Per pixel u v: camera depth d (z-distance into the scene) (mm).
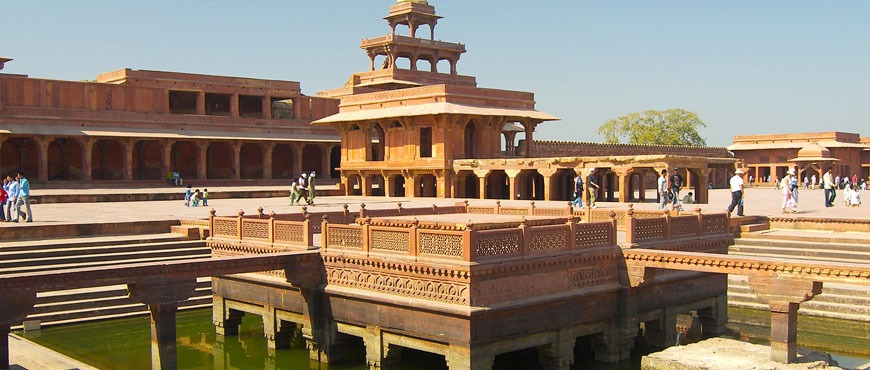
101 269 14188
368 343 16516
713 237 20203
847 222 25219
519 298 15586
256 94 61625
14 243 22297
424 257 15562
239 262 16094
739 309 22172
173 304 15055
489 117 47188
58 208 34406
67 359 14945
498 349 15188
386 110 47875
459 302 14836
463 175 46062
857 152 81562
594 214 23234
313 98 64062
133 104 55062
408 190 46906
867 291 20750
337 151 67562
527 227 15844
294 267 17109
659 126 99688
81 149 53562
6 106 49000
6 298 13242
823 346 18172
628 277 17453
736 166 41719
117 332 19625
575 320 16734
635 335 17766
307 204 37562
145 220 25422
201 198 43969
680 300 18969
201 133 56500
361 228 16797
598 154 64250
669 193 36312
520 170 42312
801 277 14141
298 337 19781
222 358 18297
